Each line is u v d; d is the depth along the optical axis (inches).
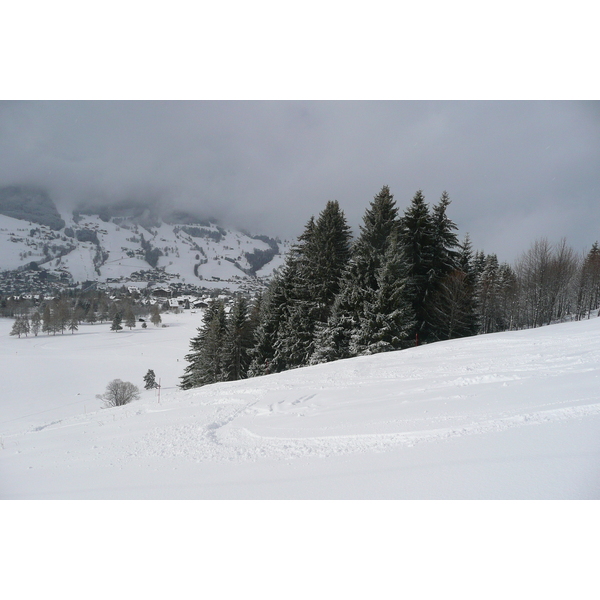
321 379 502.6
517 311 1710.1
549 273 1605.6
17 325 4963.1
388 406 319.0
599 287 1769.2
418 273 1090.1
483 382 354.9
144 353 3786.9
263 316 1397.6
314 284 1146.0
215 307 1784.0
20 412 1893.5
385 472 188.5
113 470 263.7
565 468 167.0
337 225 1154.7
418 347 679.1
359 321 952.9
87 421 516.4
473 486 163.9
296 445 255.9
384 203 1038.4
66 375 2802.7
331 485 183.8
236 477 214.1
